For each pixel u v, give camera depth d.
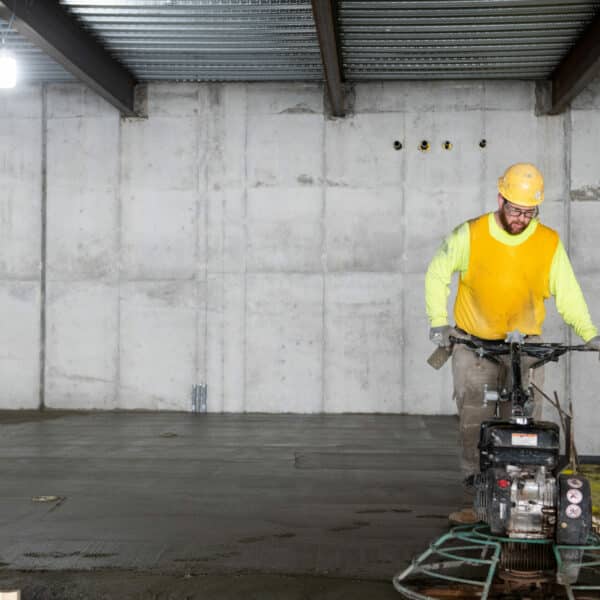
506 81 11.34
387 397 11.41
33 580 4.41
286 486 6.88
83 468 7.63
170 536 5.30
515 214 4.71
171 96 11.65
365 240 11.45
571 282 4.93
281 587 4.31
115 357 11.68
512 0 8.69
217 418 10.98
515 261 4.88
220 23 9.53
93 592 4.23
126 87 11.23
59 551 4.96
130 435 9.57
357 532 5.41
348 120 11.48
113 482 7.01
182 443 9.03
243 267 11.55
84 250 11.73
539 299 5.03
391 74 11.08
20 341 11.76
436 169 11.41
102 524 5.60
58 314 11.73
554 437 3.88
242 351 11.54
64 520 5.70
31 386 11.75
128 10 9.16
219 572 4.56
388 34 9.66
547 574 3.92
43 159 11.78
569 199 11.19
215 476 7.29
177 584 4.36
